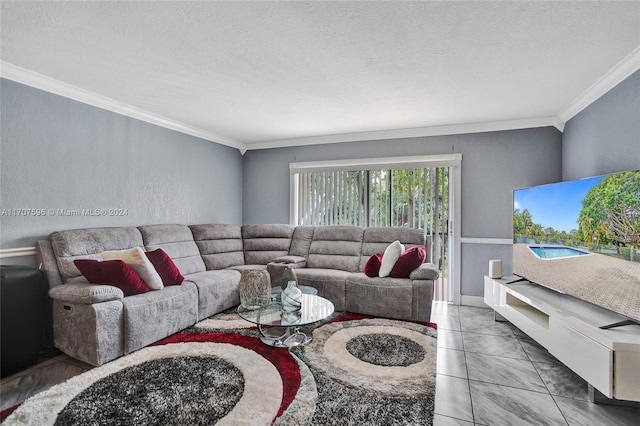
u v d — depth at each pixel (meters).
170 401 1.86
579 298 2.38
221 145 4.98
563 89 2.91
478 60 2.38
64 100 2.93
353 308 3.56
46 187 2.80
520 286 3.12
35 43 2.17
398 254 3.60
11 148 2.57
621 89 2.52
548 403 1.91
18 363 2.28
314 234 4.57
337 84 2.85
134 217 3.62
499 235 3.99
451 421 1.74
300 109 3.55
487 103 3.31
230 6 1.76
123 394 1.94
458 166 4.14
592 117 2.99
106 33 2.04
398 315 3.36
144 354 2.47
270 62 2.44
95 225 3.21
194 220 4.47
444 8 1.77
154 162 3.87
